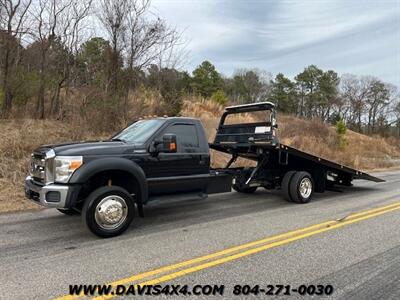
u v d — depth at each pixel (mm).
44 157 5770
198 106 22141
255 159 10047
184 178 6832
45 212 7430
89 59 14391
